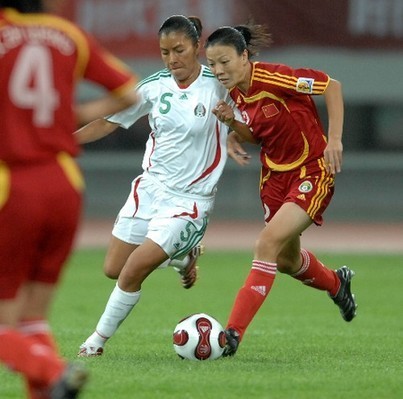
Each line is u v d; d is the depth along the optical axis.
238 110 29.23
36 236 17.89
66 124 18.02
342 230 89.06
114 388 22.34
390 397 21.75
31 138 17.66
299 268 31.89
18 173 17.61
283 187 29.41
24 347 17.30
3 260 17.81
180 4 80.81
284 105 28.58
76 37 18.27
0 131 17.56
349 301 33.66
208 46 28.00
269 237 27.97
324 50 80.38
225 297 48.12
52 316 40.72
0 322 18.00
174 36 28.17
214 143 28.88
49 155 17.81
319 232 87.25
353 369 25.66
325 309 43.72
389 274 58.53
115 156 97.25
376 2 80.81
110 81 18.62
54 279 18.67
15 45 17.66
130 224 29.17
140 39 81.94
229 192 98.44
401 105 96.56
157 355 28.66
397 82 92.19
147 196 29.00
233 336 27.48
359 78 91.88
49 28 18.03
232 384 22.86
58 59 17.95
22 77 17.59
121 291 28.22
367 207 98.06
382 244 77.81
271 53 82.06
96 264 63.59
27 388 17.80
